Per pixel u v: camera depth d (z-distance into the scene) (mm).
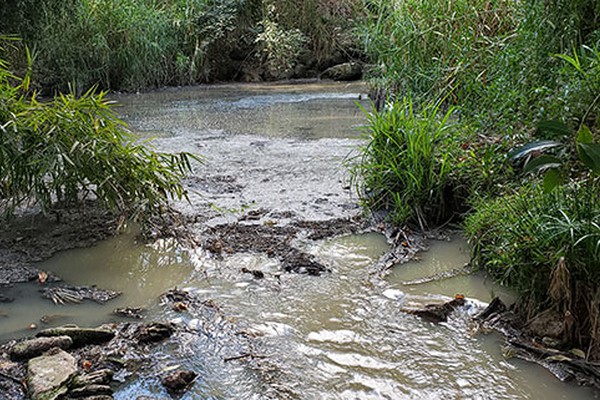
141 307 1854
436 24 4504
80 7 8492
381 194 2785
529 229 1774
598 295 1573
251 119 5695
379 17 5066
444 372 1484
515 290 1858
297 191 3061
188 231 2502
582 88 2363
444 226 2629
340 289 1982
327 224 2590
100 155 2416
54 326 1720
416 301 1886
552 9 3057
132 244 2383
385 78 5012
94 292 1964
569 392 1400
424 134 2719
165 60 9820
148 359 1543
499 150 2758
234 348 1599
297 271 2127
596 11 2930
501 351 1589
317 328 1711
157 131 5043
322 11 10820
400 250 2340
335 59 10758
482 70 3834
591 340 1543
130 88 9062
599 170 1388
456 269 2162
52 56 8180
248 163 3680
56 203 2801
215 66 10711
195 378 1451
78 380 1409
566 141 2117
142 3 9531
